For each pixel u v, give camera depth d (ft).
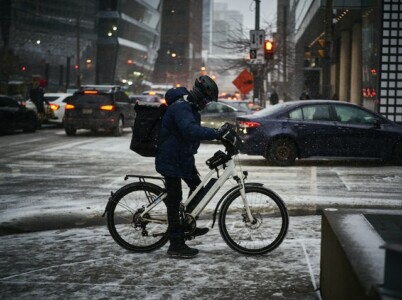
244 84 91.71
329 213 14.73
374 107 93.15
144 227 19.39
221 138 18.63
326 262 13.96
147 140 18.81
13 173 41.22
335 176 40.60
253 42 96.58
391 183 37.35
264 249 19.36
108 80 400.06
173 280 16.57
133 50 435.53
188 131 17.88
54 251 19.95
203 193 19.22
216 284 16.19
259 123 45.98
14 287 15.97
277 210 24.29
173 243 18.98
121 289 15.76
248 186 19.48
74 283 16.31
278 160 46.26
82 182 37.14
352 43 139.23
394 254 8.34
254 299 14.93
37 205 29.30
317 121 46.39
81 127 75.82
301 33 196.24
